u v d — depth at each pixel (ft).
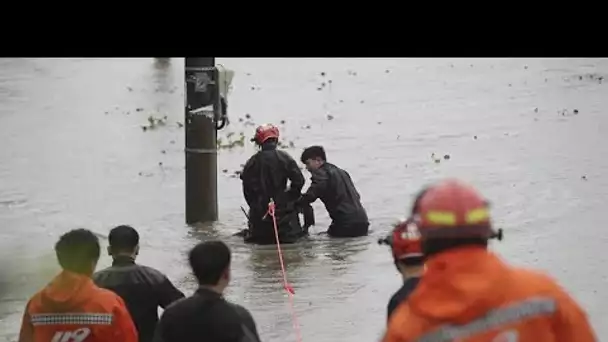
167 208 116.88
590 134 150.30
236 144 153.38
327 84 212.02
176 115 178.81
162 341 44.47
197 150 109.81
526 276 28.30
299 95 199.00
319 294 84.43
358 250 98.84
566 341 27.84
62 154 146.82
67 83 216.13
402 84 208.13
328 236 104.88
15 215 113.29
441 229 28.37
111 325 46.91
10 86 211.82
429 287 28.35
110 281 54.03
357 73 224.94
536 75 211.41
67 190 125.29
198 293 44.65
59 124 170.50
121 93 203.92
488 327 27.68
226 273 44.86
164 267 92.73
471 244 28.43
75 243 46.88
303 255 97.45
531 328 27.66
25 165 139.95
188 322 44.06
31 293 85.46
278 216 101.91
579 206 110.83
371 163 135.95
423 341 28.12
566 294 28.27
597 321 74.84
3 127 168.14
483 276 27.91
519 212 108.78
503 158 136.05
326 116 174.60
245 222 111.14
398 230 42.75
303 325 76.59
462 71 221.66
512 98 185.47
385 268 92.43
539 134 151.74
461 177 125.80
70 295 46.73
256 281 88.53
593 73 211.00
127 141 156.04
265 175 101.91
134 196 122.72
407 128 160.86
